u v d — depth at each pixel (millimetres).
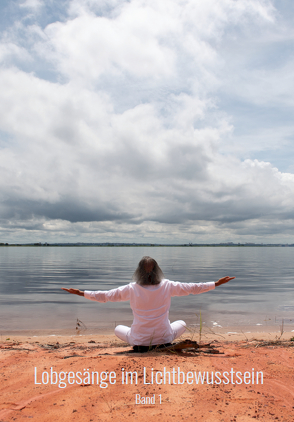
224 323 6508
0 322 6621
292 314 7457
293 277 18078
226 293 11391
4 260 41688
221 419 1855
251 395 2211
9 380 2533
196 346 3277
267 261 40156
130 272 21453
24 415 1934
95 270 23594
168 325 3379
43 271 22500
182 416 1896
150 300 3238
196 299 9906
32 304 8961
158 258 47812
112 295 3268
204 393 2232
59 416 1914
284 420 1845
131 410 1978
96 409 1999
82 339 5023
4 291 11812
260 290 12281
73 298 10109
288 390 2314
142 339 3260
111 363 2869
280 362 2992
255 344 4043
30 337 5227
